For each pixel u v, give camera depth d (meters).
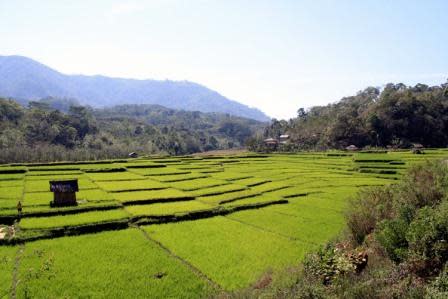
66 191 34.06
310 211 35.41
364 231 17.84
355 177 56.31
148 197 38.34
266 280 16.20
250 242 25.64
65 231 27.22
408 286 10.59
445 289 9.63
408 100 115.56
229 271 20.33
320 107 175.25
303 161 79.19
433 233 12.09
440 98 126.25
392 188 20.61
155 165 66.94
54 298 16.67
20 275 19.19
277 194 42.88
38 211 31.06
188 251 23.70
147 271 20.09
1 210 31.20
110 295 17.19
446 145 113.00
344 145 118.44
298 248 24.38
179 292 17.64
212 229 28.97
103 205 34.00
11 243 24.69
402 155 74.38
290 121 173.25
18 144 101.19
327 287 11.94
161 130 187.75
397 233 13.53
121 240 25.67
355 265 13.18
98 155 100.00
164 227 29.58
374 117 115.81
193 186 45.75
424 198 17.64
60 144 118.06
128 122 190.75
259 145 132.50
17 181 48.34
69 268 20.33
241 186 46.38
